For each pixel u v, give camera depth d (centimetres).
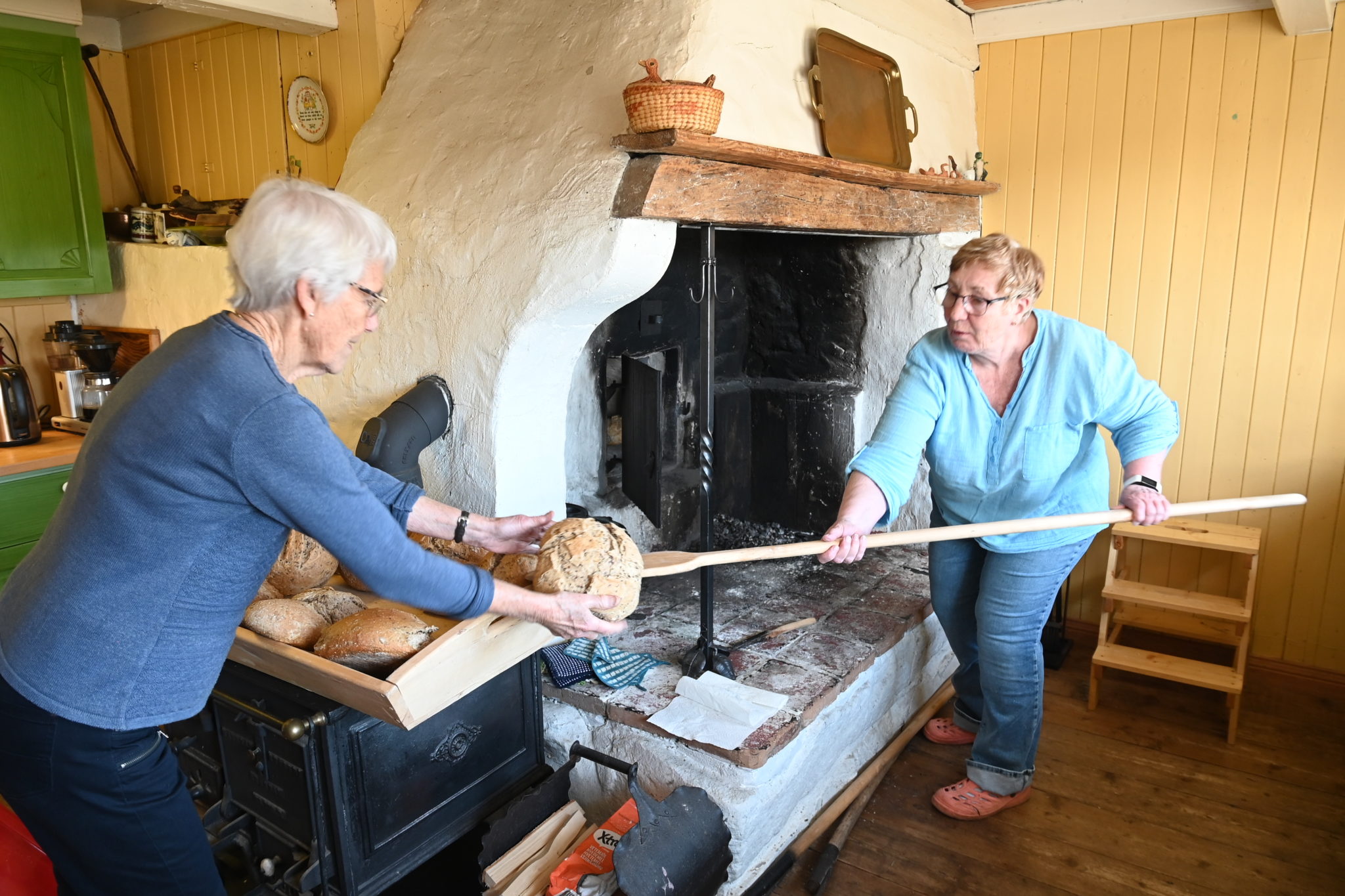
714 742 178
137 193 309
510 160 199
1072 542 196
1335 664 278
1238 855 204
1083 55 288
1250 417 279
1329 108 254
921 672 261
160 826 124
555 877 164
